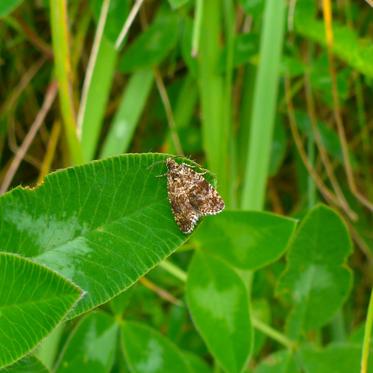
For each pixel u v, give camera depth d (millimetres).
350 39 148
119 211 91
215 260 117
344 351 126
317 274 127
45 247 90
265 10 137
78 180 90
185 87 164
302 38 167
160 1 162
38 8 168
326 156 172
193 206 93
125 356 122
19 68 172
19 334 83
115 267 91
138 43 150
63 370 120
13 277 82
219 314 116
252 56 148
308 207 164
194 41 130
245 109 158
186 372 122
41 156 174
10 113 171
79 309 90
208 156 148
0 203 89
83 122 144
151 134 174
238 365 114
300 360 128
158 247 91
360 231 176
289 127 174
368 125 180
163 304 161
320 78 153
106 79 147
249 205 138
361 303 179
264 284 158
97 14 140
